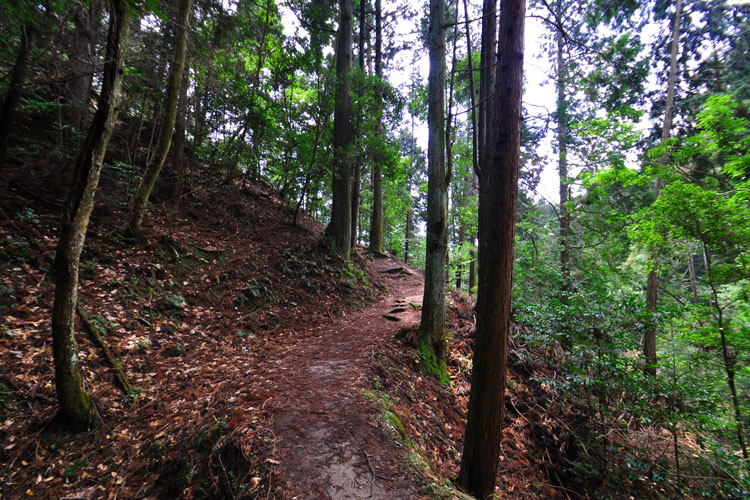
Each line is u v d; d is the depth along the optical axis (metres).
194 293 6.70
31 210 5.78
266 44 10.73
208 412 3.65
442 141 6.31
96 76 6.74
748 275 6.98
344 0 10.73
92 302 5.18
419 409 5.01
